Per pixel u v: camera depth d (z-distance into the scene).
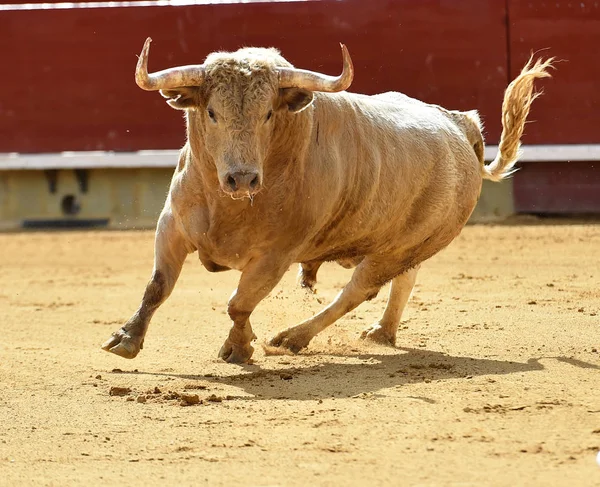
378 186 18.14
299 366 17.16
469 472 10.79
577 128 46.22
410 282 19.80
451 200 20.03
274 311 23.34
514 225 43.56
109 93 47.69
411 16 46.25
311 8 46.22
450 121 21.12
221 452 11.84
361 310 23.97
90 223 48.00
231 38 46.69
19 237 43.88
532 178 46.22
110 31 47.50
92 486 10.73
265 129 15.50
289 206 16.45
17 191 48.22
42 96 47.88
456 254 35.78
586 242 37.97
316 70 46.28
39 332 21.77
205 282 30.81
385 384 15.35
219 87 15.30
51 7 47.78
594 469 10.80
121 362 17.89
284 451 11.77
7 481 10.96
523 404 13.66
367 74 46.31
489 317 22.16
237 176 15.02
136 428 13.08
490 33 46.38
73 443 12.44
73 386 15.77
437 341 19.53
